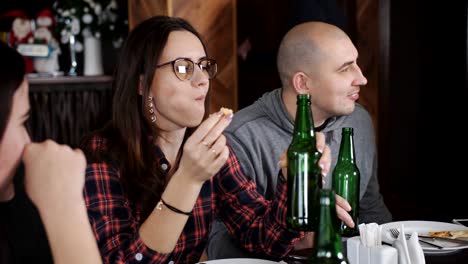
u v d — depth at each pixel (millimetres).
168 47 1786
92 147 1837
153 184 1824
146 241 1600
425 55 5562
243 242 1981
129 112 1829
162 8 4523
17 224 1617
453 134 5504
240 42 4836
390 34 5473
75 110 5078
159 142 1882
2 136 1166
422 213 5148
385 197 5617
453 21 5391
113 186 1796
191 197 1574
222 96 4727
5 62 1162
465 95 5363
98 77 5066
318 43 2438
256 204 2006
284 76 2553
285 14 4688
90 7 5055
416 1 5504
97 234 1737
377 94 5250
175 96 1785
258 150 2551
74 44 5184
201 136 1520
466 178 5438
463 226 2123
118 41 5172
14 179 1644
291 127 2547
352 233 1932
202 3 4586
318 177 1675
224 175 2016
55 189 1210
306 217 1674
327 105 2484
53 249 1219
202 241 1969
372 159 2797
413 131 5680
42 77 4922
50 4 5371
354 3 4703
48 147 1221
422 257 1629
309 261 1234
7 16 5180
